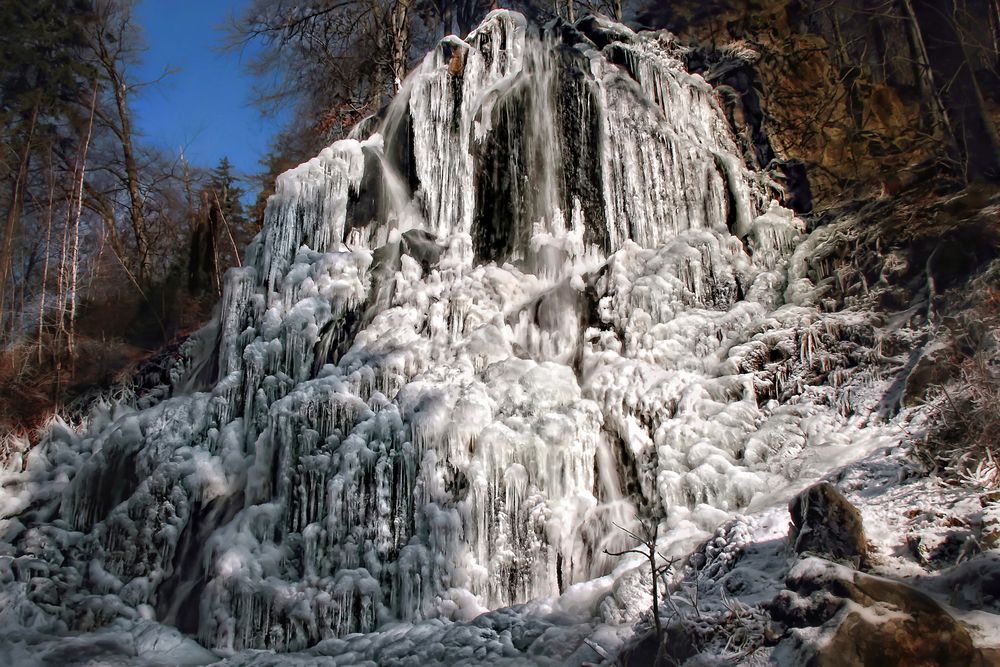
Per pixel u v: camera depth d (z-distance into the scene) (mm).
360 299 13789
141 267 24172
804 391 10844
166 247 27031
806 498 7297
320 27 24141
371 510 10461
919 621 5883
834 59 16984
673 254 13008
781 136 15648
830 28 17656
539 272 14188
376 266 14164
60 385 16844
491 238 14922
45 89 24266
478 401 10805
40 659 9781
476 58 16047
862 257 12336
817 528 7152
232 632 10023
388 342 12812
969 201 11805
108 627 10781
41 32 24172
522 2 25391
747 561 7566
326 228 14914
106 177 27875
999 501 7219
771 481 9695
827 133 15281
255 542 10648
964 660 5746
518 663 7512
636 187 14672
